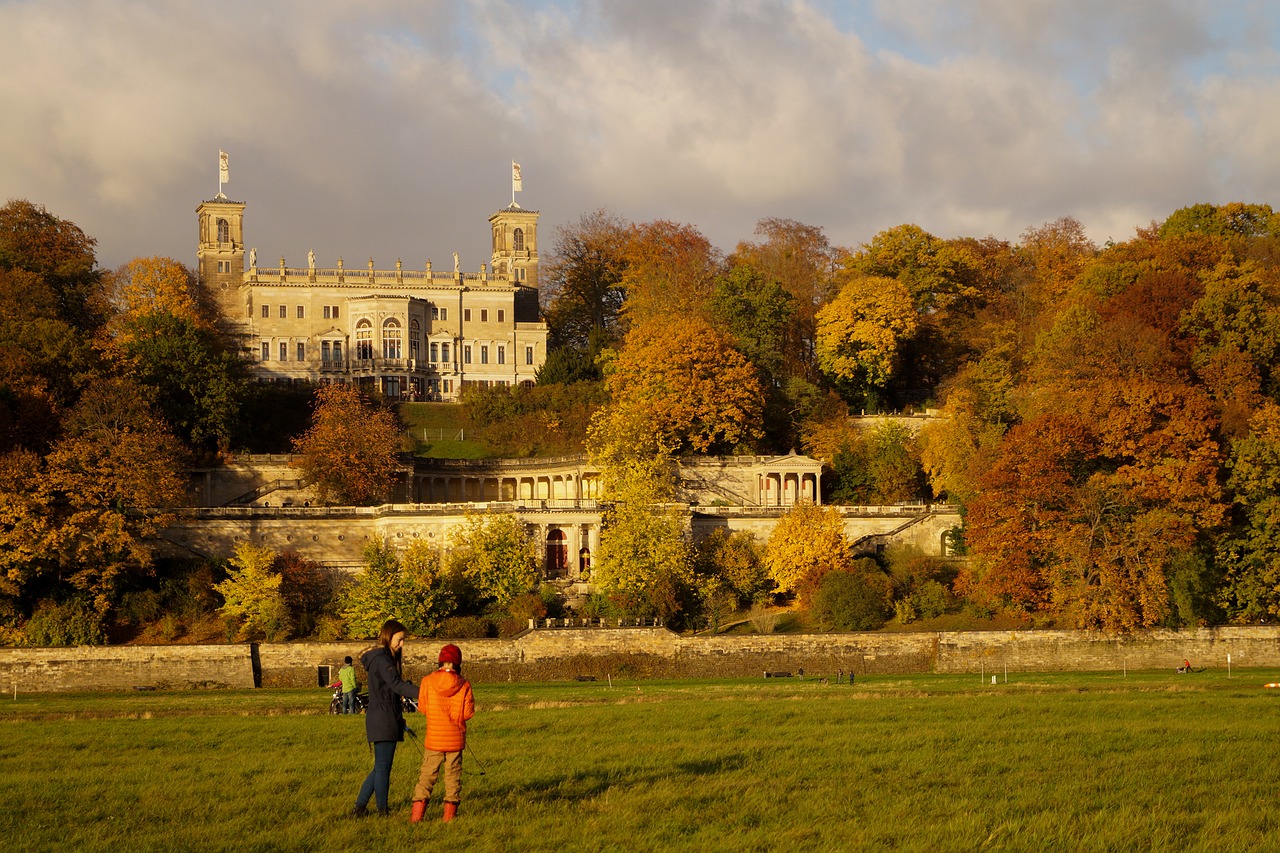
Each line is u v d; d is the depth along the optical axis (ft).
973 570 332.19
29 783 116.47
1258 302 382.83
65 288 467.52
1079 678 259.39
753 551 367.25
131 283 531.50
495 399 514.68
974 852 85.87
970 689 218.79
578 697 212.23
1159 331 374.63
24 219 483.51
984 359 441.68
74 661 289.74
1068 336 402.93
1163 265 442.09
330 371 606.55
